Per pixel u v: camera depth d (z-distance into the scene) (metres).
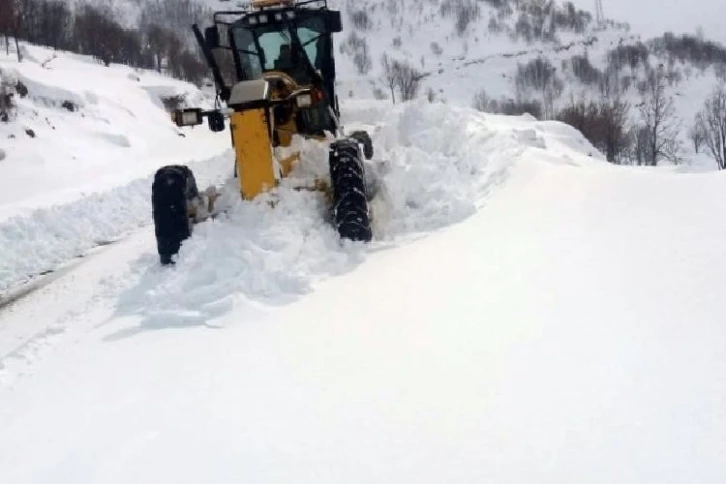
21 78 21.02
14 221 9.41
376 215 5.47
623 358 2.71
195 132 27.12
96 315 4.69
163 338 3.89
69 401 3.25
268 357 3.33
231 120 5.21
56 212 10.03
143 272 5.56
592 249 4.04
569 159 8.05
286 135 5.94
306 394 2.87
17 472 2.64
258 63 6.83
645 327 2.94
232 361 3.35
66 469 2.60
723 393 2.36
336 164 5.06
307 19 6.77
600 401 2.45
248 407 2.84
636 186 5.41
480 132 7.45
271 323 3.81
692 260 3.54
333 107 7.06
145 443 2.69
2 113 17.84
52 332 4.58
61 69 26.38
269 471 2.36
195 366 3.38
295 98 5.30
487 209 5.44
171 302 4.35
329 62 6.96
